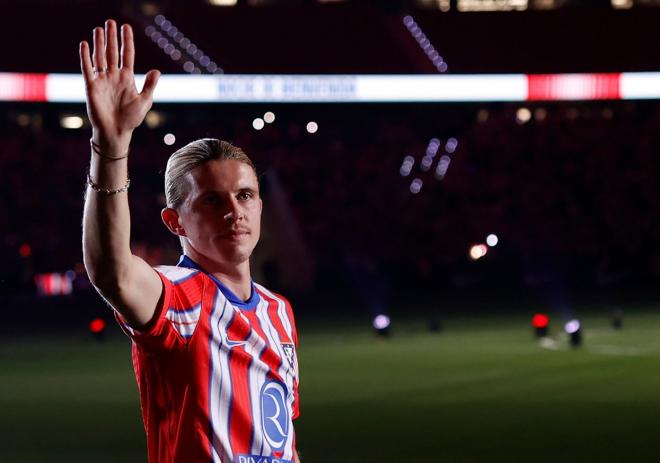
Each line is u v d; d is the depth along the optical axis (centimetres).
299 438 959
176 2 3572
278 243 3095
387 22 3566
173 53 3456
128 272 265
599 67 3472
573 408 1115
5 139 3638
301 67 3472
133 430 1027
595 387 1266
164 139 3694
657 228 3388
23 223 3384
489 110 3803
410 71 3459
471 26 3562
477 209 3500
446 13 3609
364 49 3491
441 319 2303
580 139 3697
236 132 3772
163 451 285
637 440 934
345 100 3378
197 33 3519
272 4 3603
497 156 3684
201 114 3797
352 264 3359
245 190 297
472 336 1928
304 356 1658
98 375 1468
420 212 3500
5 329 2222
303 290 3123
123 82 266
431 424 1029
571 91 3456
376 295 3052
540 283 3262
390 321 2277
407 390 1270
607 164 3606
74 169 3575
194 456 278
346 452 891
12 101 3275
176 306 280
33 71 3334
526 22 3581
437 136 3828
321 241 3397
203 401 281
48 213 3422
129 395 1276
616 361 1512
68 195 3497
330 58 3478
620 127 3716
